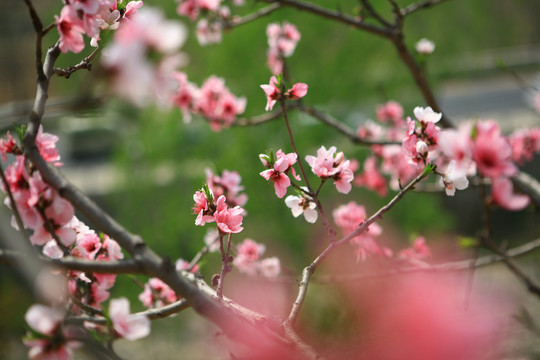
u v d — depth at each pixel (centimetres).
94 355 101
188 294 91
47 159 120
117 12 130
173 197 864
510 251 294
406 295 128
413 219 866
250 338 94
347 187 153
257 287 284
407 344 119
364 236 232
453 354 117
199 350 746
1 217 115
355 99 903
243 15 877
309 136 864
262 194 861
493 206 160
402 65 911
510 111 1316
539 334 220
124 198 904
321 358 117
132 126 1171
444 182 143
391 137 390
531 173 1013
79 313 130
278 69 320
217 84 336
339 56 894
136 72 68
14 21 930
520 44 1761
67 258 94
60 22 112
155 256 92
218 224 147
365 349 143
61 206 106
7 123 126
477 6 1231
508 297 462
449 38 1066
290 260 869
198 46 930
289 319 132
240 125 331
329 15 294
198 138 881
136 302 730
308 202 155
